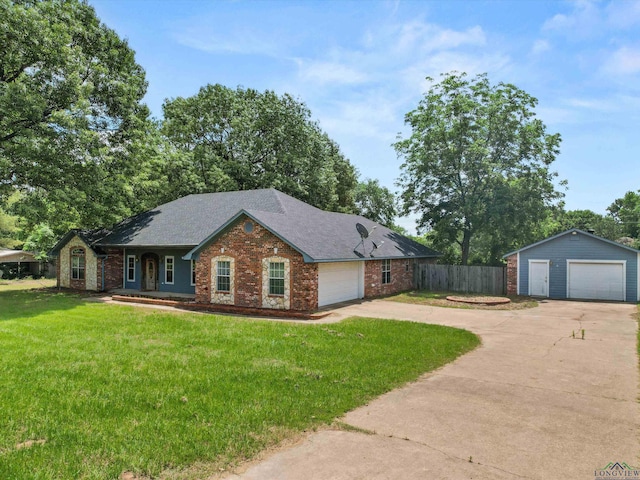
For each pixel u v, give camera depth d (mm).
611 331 13758
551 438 5684
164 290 23953
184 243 21062
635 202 70062
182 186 34625
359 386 7688
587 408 6836
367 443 5461
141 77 28672
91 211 23344
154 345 10875
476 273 25938
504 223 29844
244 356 9781
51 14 21312
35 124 20609
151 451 5125
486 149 29484
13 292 25031
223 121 38344
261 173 37625
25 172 20703
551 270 23406
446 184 33094
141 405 6672
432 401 7082
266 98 37625
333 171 45062
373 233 26234
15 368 8648
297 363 9188
